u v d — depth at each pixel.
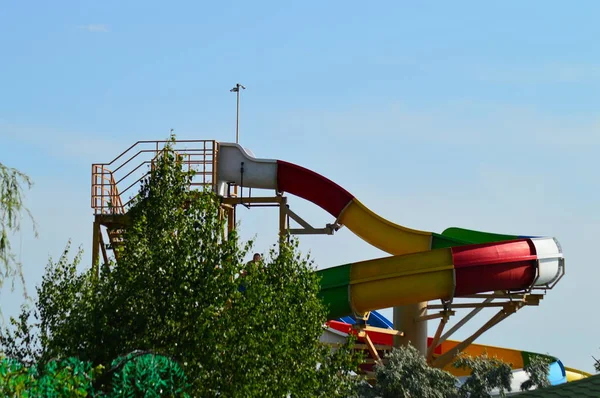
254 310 28.19
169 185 30.61
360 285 45.41
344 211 50.62
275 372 28.73
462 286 45.16
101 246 45.72
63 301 30.92
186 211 29.95
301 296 32.81
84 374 21.42
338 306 45.72
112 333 27.20
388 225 50.84
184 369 25.84
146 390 23.66
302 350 31.36
